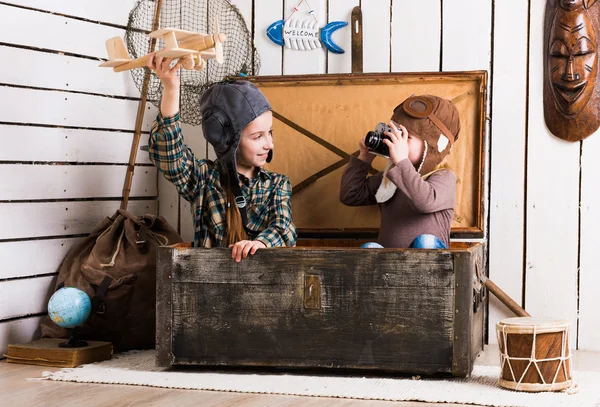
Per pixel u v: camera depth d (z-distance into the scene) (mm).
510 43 2439
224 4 2680
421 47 2527
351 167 2410
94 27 2514
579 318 2398
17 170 2252
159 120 2088
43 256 2346
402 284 1925
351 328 1950
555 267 2418
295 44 2652
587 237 2385
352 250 1946
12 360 2145
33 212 2309
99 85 2541
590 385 1864
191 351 2020
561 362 1805
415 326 1921
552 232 2420
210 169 2215
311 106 2547
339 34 2615
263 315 1988
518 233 2451
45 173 2346
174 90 2039
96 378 1942
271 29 2668
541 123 2420
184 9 2703
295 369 2055
